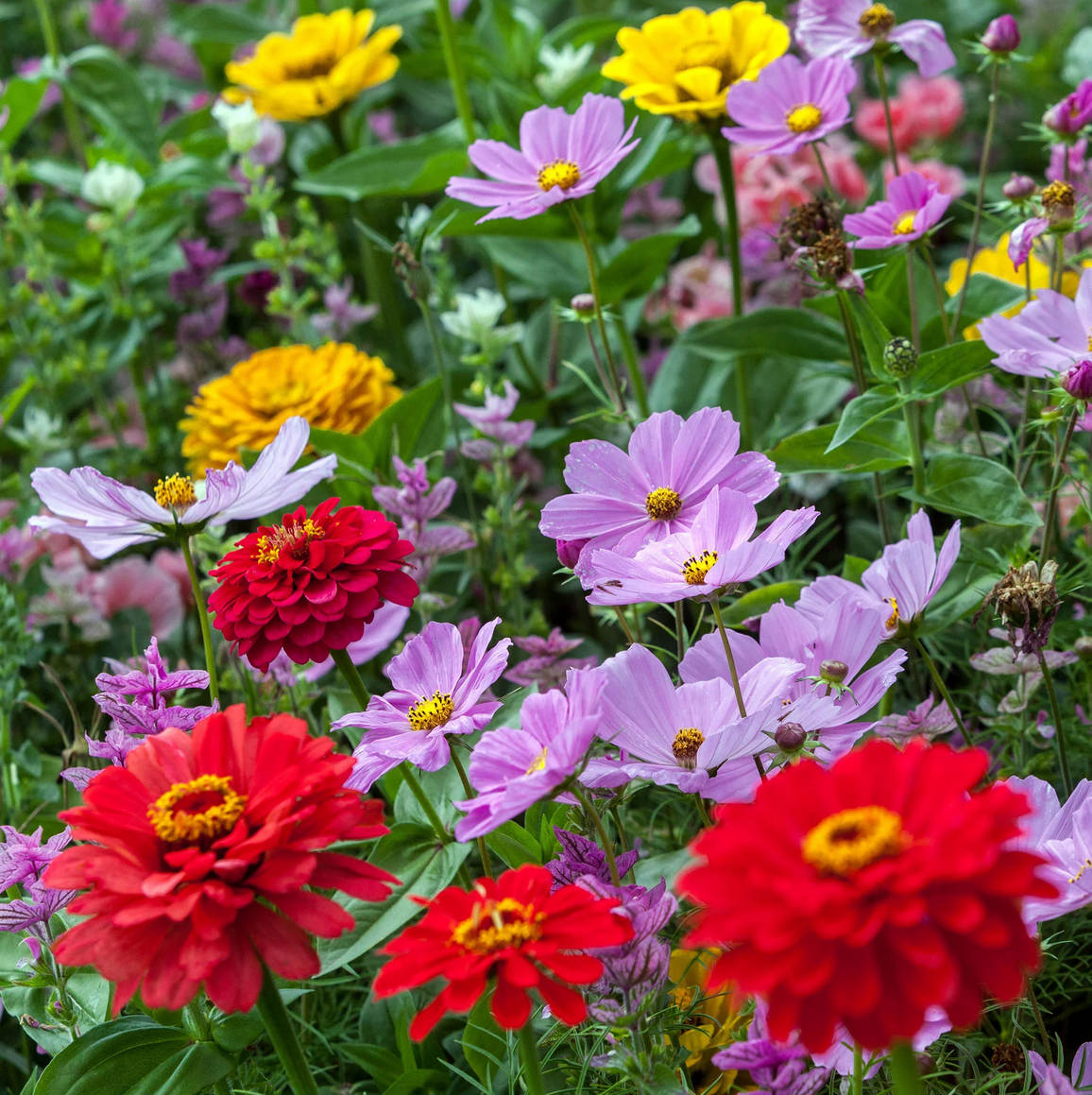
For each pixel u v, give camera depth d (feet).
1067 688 5.70
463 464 7.16
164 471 9.04
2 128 10.36
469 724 4.09
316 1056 5.01
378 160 8.70
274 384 7.61
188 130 11.82
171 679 4.51
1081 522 5.75
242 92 10.23
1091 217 6.28
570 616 7.94
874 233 5.69
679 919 4.38
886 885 2.52
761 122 6.18
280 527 4.36
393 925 4.36
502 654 4.16
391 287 10.08
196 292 9.80
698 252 10.61
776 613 4.25
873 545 7.15
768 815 2.72
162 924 3.03
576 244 8.18
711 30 6.77
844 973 2.50
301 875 2.95
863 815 2.65
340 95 9.72
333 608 4.12
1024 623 4.23
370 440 6.93
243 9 12.36
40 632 6.99
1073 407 4.75
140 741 4.60
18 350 9.58
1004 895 2.52
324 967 4.28
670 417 4.40
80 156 11.48
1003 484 5.23
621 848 4.65
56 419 8.95
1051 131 6.09
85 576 7.36
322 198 11.21
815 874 2.61
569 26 10.36
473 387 6.92
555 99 8.69
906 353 4.99
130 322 9.97
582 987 3.67
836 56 6.22
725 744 3.63
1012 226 6.57
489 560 7.09
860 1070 3.46
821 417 7.79
